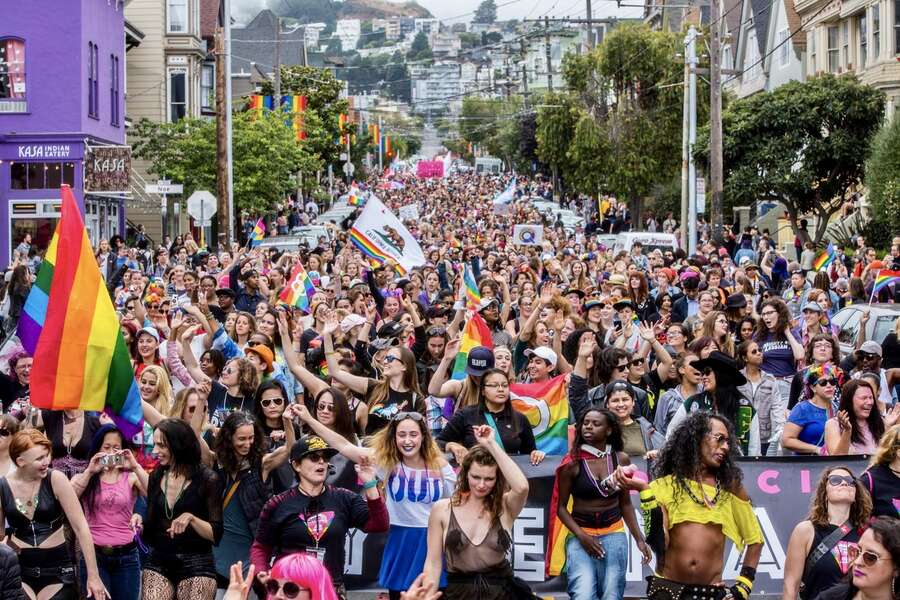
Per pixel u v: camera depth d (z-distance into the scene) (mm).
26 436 10266
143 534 10914
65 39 50281
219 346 17156
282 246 44938
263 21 132000
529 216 72875
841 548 9555
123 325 16328
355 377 14328
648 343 16062
